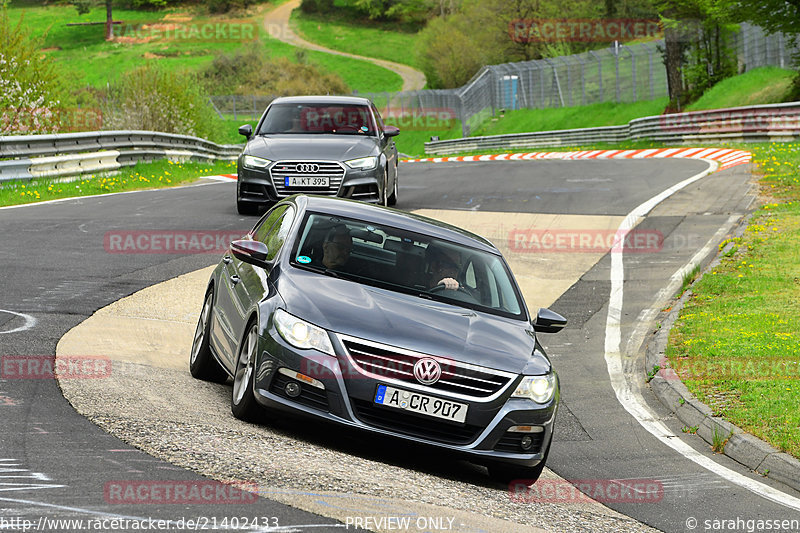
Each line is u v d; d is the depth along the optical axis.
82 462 18.33
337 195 61.00
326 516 16.81
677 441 29.97
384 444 22.67
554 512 21.38
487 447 22.84
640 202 77.19
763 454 27.55
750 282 49.19
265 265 26.05
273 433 23.03
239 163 62.78
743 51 199.00
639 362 39.16
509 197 80.69
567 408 33.16
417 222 29.06
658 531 21.39
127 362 28.81
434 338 23.27
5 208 64.25
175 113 132.25
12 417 21.11
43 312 34.56
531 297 48.84
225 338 26.91
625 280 52.66
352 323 23.02
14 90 95.06
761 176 87.25
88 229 56.53
